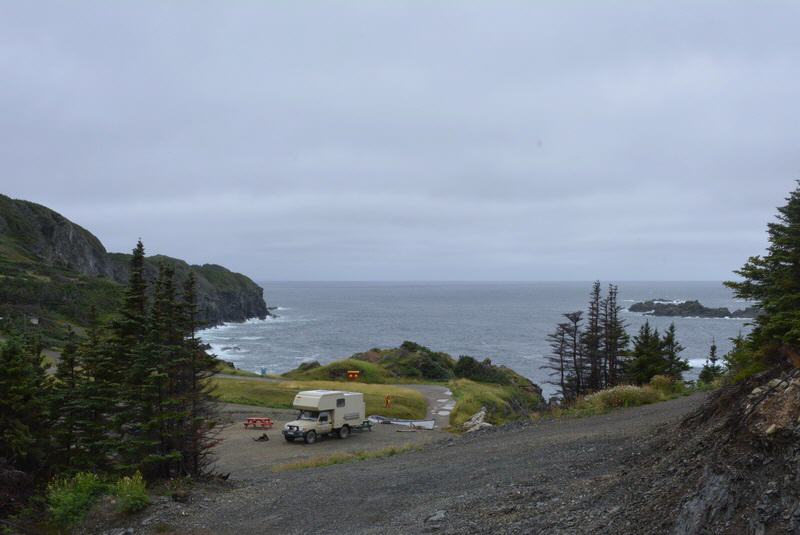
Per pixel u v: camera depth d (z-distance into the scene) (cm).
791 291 1476
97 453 1983
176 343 2066
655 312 19800
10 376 1900
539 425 2448
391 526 1241
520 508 1134
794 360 1055
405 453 2316
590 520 918
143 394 1912
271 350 11650
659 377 2986
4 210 13450
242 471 2438
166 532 1394
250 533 1352
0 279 8431
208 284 18200
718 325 16000
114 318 2186
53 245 14212
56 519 1525
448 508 1286
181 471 1972
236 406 4712
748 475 720
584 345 5550
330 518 1400
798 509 607
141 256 2200
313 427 3359
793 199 1580
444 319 18938
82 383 2106
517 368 9200
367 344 12538
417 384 6544
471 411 4612
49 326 7231
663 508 814
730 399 1223
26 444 1859
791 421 757
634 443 1527
